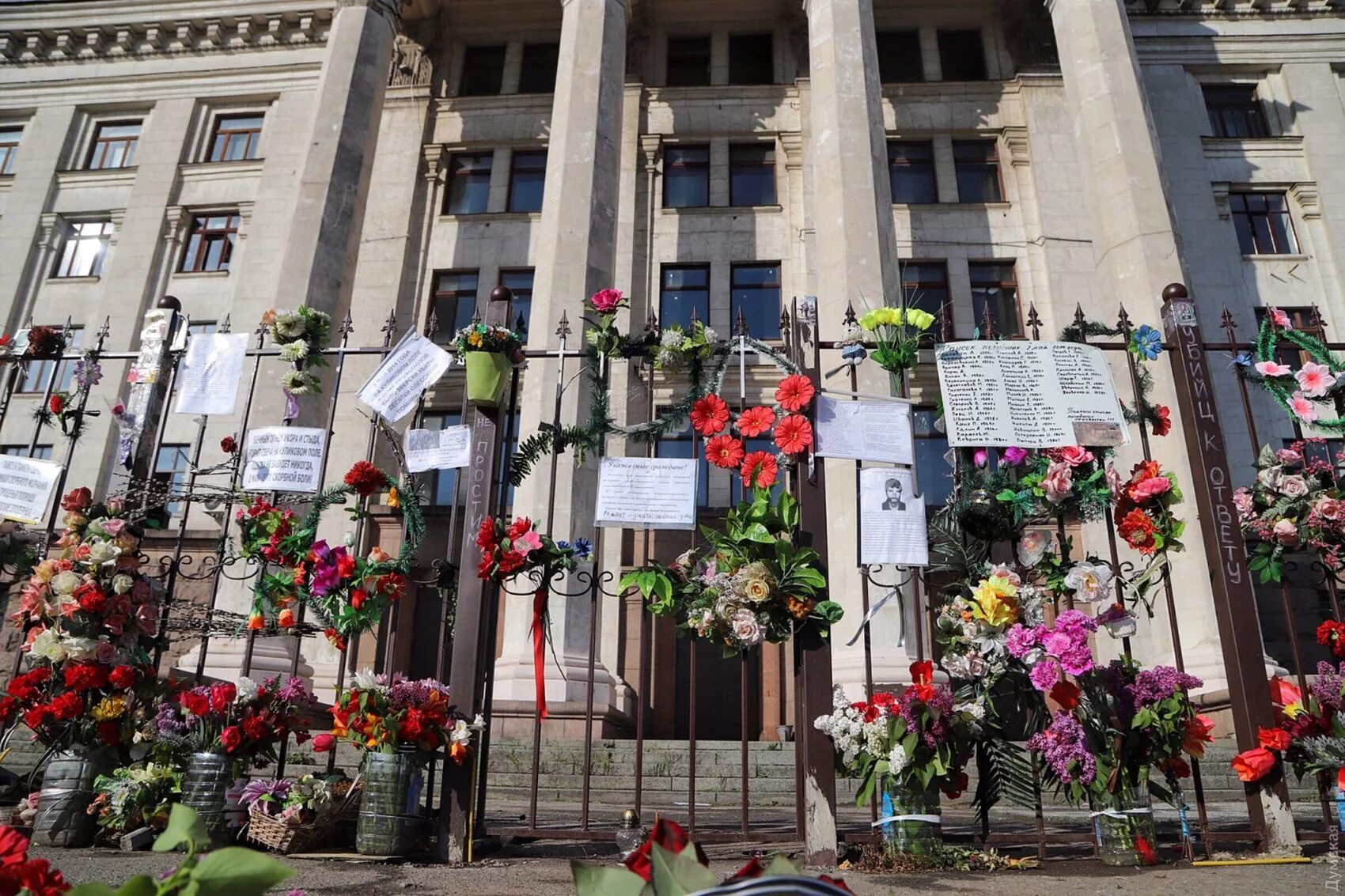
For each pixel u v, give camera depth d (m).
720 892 0.99
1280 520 4.73
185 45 20.23
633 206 17.91
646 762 8.95
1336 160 17.73
